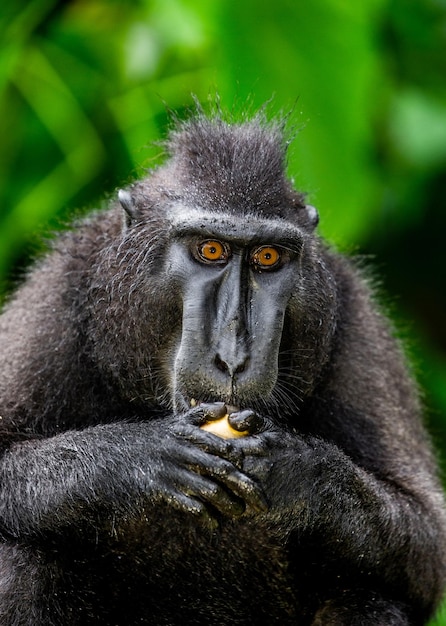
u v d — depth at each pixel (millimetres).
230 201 11797
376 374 13086
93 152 18125
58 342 12500
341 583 12438
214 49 16891
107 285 12227
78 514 11664
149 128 17531
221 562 12375
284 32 15805
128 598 12531
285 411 12055
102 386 12508
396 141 18688
